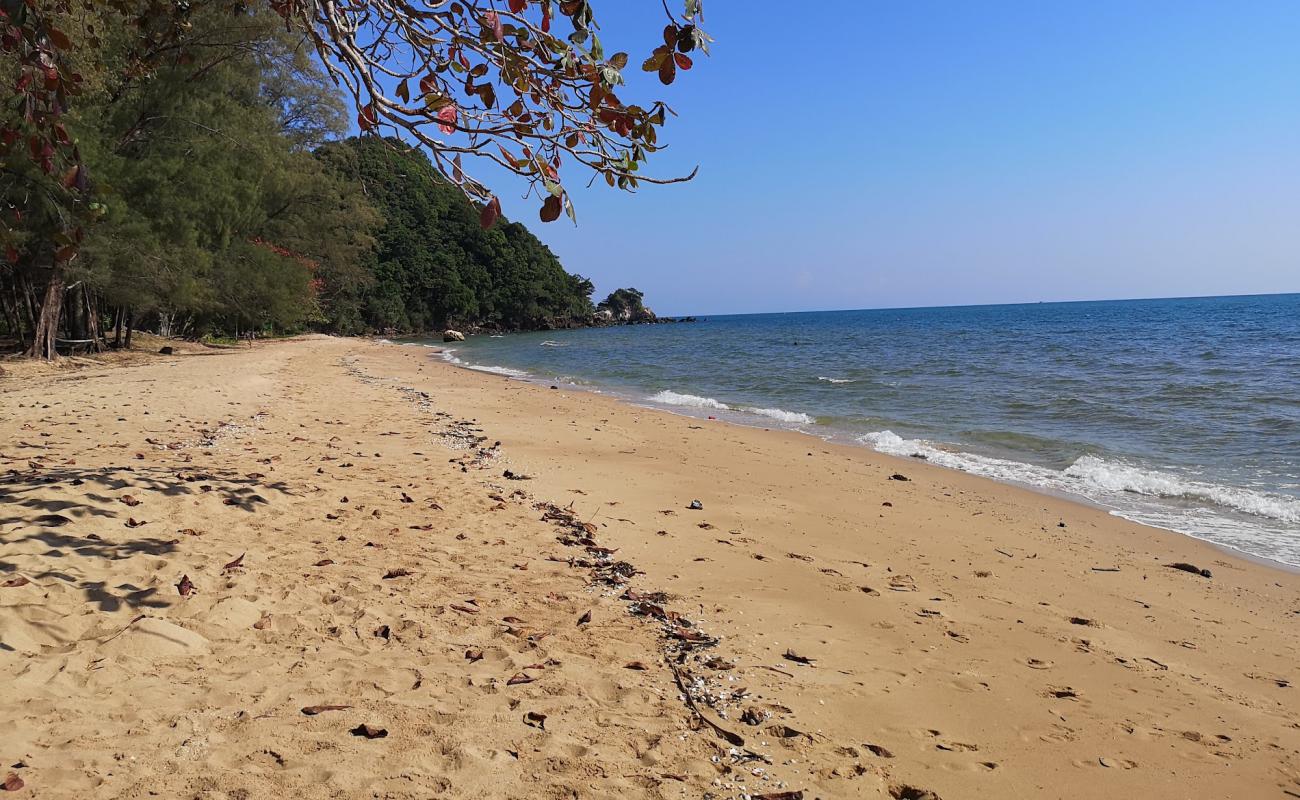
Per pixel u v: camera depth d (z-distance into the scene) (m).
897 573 5.98
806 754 3.13
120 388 14.09
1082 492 9.54
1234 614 5.52
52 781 2.42
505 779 2.71
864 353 41.12
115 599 3.84
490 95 2.94
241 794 2.47
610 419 14.82
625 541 6.23
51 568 4.01
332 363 28.44
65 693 2.98
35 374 18.33
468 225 96.81
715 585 5.27
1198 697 4.11
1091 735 3.59
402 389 18.97
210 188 23.95
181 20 4.99
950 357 36.22
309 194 36.88
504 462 9.38
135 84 21.05
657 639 4.18
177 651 3.45
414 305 85.56
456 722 3.08
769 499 8.38
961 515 8.17
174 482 6.03
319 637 3.82
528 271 102.81
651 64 2.62
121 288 22.36
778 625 4.59
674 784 2.78
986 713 3.72
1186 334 49.84
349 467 8.16
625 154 2.88
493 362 37.59
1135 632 5.06
